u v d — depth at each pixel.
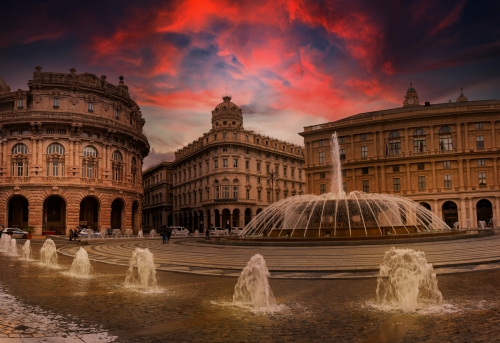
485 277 17.02
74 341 8.88
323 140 84.12
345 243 25.45
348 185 80.12
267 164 100.81
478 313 10.98
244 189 92.50
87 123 65.38
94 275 19.94
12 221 66.69
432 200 73.31
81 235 60.25
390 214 37.88
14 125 63.69
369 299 13.23
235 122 94.88
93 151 67.44
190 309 12.06
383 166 76.81
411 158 74.69
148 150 84.25
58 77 66.56
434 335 9.09
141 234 65.12
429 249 24.25
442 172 73.31
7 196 62.50
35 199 62.41
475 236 29.98
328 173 82.69
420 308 11.70
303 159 112.81
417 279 11.92
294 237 31.23
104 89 70.25
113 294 14.59
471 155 71.44
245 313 11.49
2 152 63.72
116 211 76.50
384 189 76.25
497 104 70.81
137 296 14.20
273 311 11.71
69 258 29.69
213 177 93.00
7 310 11.89
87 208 70.38
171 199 121.81
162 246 34.22
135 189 75.62
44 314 11.40
